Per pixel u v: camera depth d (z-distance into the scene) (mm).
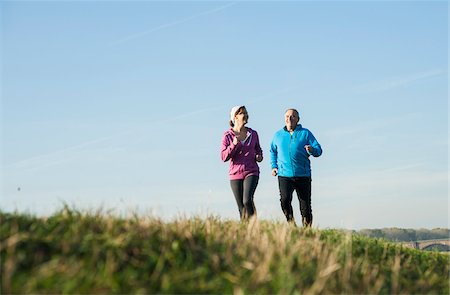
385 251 7543
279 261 5762
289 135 10078
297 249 6238
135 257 5352
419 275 6906
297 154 9969
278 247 6254
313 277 5590
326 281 5621
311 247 6680
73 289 4535
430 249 8781
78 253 5191
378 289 5719
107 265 4969
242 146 9266
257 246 6203
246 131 9406
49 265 4832
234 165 9320
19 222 5707
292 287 5238
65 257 5074
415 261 7594
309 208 10141
